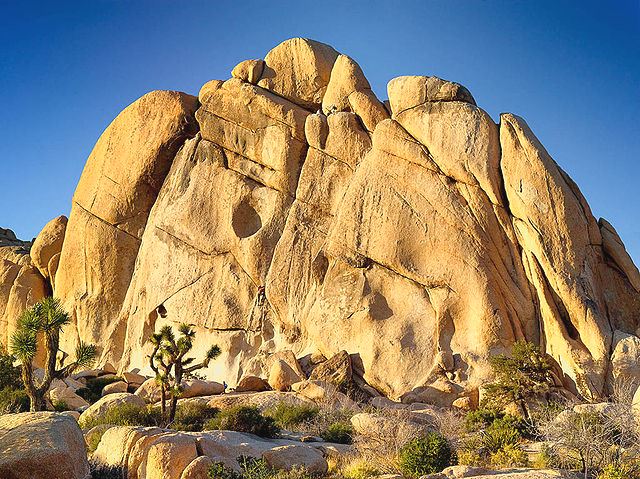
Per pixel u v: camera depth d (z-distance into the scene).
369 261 37.19
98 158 51.88
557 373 31.27
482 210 35.31
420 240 36.06
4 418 14.60
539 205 34.12
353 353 35.41
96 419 24.64
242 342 40.44
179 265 43.94
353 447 19.66
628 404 19.55
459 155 36.38
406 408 28.83
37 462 12.99
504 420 21.34
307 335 37.97
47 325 23.56
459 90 37.94
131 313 45.56
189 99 49.44
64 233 55.12
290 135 43.22
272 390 34.12
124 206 49.72
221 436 18.64
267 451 17.20
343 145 40.84
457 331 34.09
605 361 30.91
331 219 40.16
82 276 50.59
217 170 44.91
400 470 17.23
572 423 17.30
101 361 46.00
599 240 34.66
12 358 33.44
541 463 17.02
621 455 16.50
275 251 40.56
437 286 35.12
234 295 41.50
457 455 18.34
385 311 35.78
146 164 49.19
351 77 42.59
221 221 43.59
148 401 31.80
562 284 32.75
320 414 26.06
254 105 44.91
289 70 45.78
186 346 25.53
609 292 34.09
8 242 63.22
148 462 15.36
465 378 32.41
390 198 37.41
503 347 32.91
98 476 15.17
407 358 34.00
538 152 34.94
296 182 42.53
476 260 34.53
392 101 39.44
